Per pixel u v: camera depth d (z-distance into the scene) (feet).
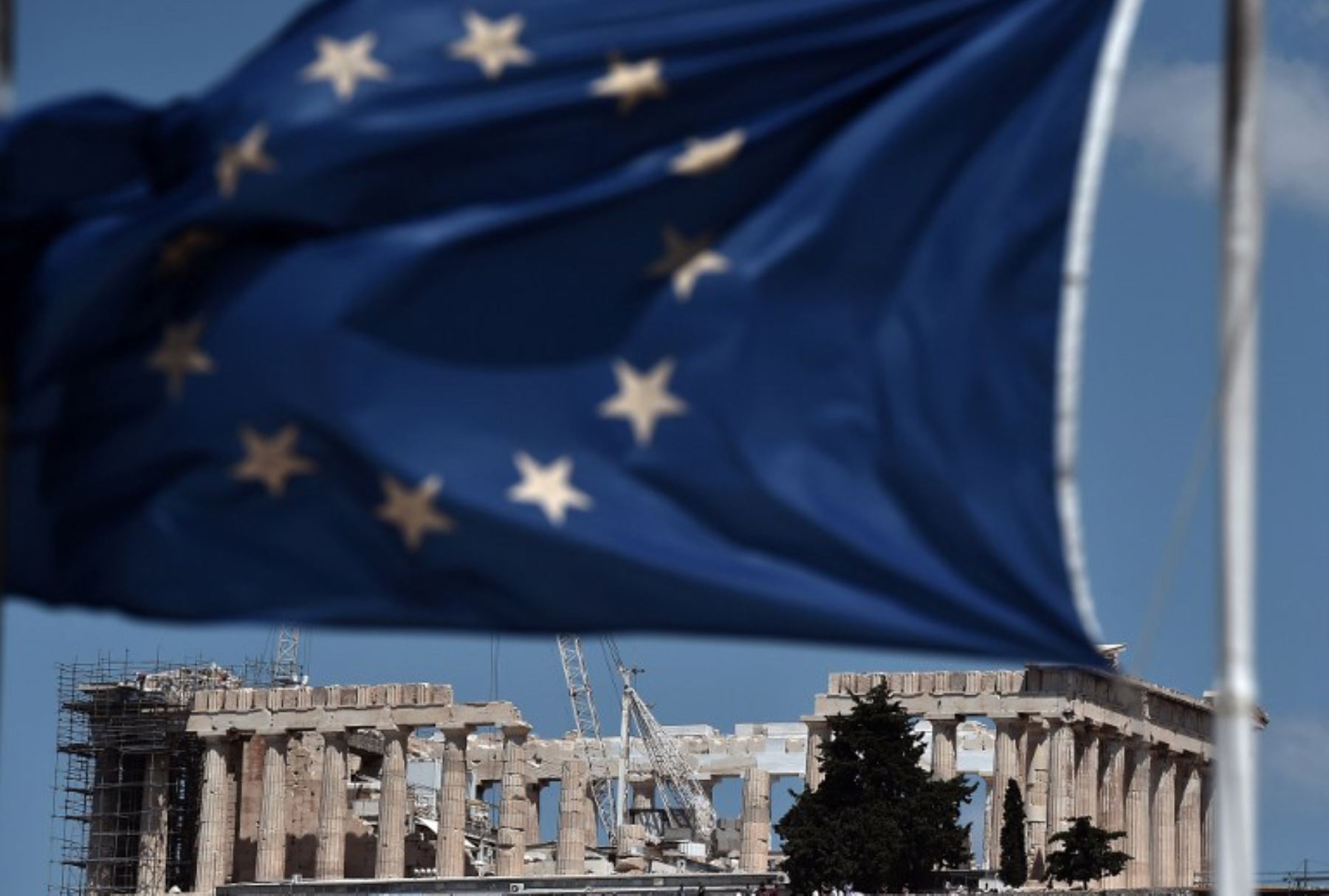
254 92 113.80
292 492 113.91
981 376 114.21
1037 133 114.93
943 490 113.70
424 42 114.52
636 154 115.34
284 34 115.03
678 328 114.83
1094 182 114.42
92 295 113.39
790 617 112.06
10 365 114.11
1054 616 112.68
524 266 114.62
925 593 112.68
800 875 609.42
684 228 115.24
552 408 114.32
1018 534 113.39
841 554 113.09
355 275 113.70
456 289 114.42
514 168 114.93
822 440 114.32
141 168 115.03
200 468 114.01
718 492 113.80
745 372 114.62
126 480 114.42
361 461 113.29
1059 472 113.60
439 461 113.29
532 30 115.24
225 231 113.91
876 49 115.75
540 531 112.47
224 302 114.01
